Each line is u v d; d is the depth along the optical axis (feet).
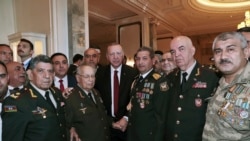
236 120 4.47
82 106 7.10
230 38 4.80
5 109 5.32
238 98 4.58
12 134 5.21
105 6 24.89
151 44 28.58
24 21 16.07
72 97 7.13
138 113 7.41
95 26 31.89
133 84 8.27
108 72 9.22
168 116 6.73
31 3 15.58
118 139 8.68
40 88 5.95
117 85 8.98
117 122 8.42
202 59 43.24
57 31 14.62
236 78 4.81
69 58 15.30
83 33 16.55
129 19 28.17
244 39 4.91
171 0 25.40
